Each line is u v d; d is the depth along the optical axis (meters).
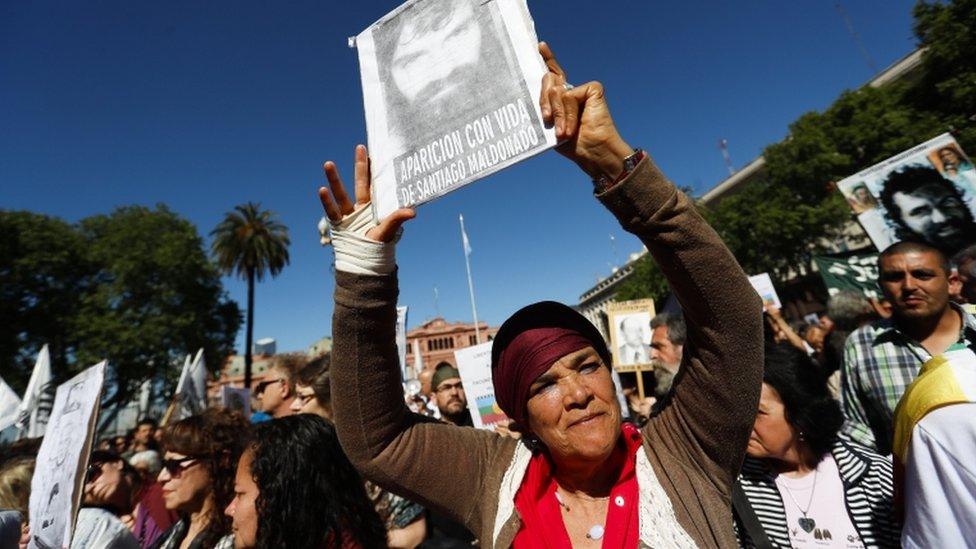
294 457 1.69
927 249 2.46
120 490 3.20
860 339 2.68
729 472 1.17
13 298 25.52
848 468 1.74
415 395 6.76
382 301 1.29
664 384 3.10
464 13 1.27
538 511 1.26
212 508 2.27
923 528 1.07
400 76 1.35
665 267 1.11
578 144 1.08
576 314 1.31
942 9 16.03
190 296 30.06
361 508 1.78
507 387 1.29
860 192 3.99
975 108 15.98
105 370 2.15
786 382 1.75
